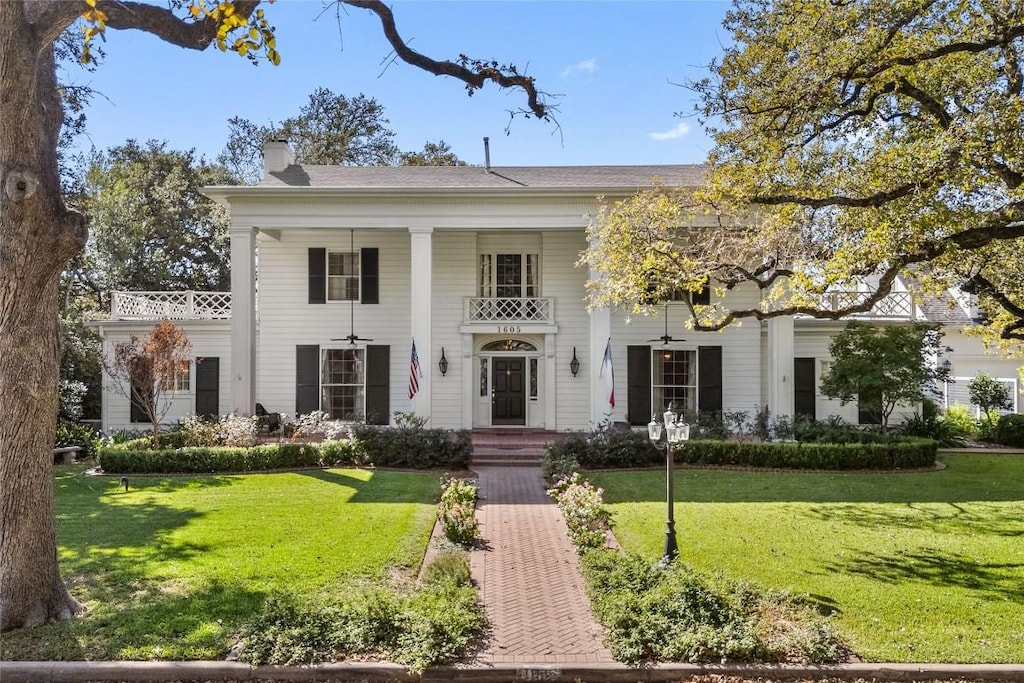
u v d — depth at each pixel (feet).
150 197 104.88
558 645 19.43
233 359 54.95
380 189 54.49
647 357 62.54
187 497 37.52
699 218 54.54
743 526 31.50
